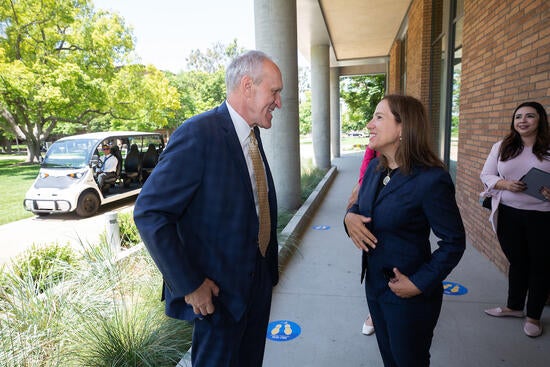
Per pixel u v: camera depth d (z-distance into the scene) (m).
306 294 3.47
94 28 18.67
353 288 3.58
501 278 3.63
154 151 10.75
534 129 2.63
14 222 8.09
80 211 8.05
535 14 3.00
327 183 9.68
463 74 4.88
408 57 10.52
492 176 2.85
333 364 2.45
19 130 20.67
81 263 3.45
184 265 1.28
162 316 2.74
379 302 1.68
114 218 4.05
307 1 8.66
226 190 1.41
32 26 17.45
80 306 2.73
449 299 3.24
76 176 8.11
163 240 1.23
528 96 3.13
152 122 23.88
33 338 2.32
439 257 1.48
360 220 1.67
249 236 1.48
